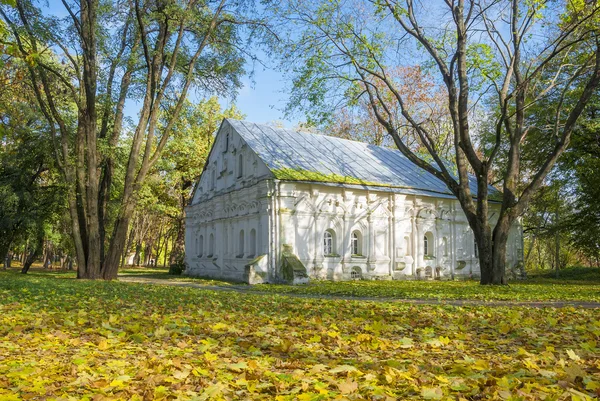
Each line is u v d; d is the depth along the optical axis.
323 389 4.15
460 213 39.00
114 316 8.88
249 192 33.03
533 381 4.58
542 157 36.59
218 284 28.91
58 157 27.91
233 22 27.89
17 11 24.72
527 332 7.96
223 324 8.29
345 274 32.72
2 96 32.59
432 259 37.00
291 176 30.89
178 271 43.47
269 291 23.19
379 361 5.56
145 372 4.84
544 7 21.72
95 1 26.33
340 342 6.74
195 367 5.18
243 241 34.59
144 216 61.62
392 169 38.62
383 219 34.91
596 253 39.66
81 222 28.39
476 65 24.50
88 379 4.62
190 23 27.42
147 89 27.86
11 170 33.06
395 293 19.53
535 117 34.53
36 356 5.79
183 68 29.97
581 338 7.51
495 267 24.12
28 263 36.41
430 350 6.54
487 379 4.50
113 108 30.52
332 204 32.62
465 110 24.23
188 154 46.97
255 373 4.85
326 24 24.56
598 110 32.91
